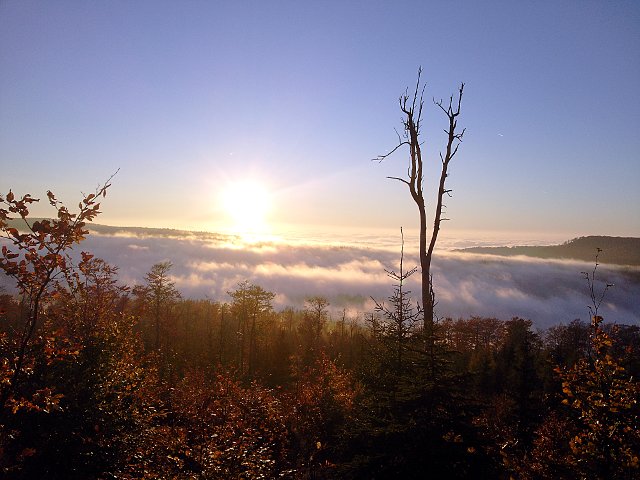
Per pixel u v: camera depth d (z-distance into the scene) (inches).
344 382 1032.8
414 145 662.5
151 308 2279.8
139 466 504.7
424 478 403.5
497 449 449.1
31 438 432.5
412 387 448.5
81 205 268.4
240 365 2043.6
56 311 514.9
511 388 1293.1
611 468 401.4
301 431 885.2
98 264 557.3
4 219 254.4
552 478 504.4
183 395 860.6
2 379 275.9
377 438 454.0
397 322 631.2
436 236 653.9
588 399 422.6
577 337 2057.1
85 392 491.2
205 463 476.4
